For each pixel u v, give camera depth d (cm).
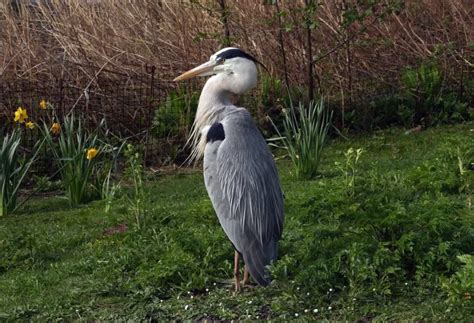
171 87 1298
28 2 1395
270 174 705
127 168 1148
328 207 812
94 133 1177
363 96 1317
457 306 646
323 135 1094
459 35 1388
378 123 1309
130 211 964
